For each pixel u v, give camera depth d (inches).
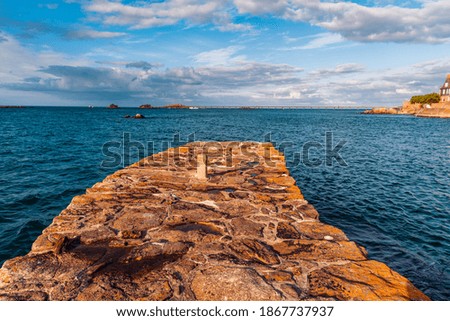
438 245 329.1
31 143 1070.4
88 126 2006.6
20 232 337.7
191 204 238.1
